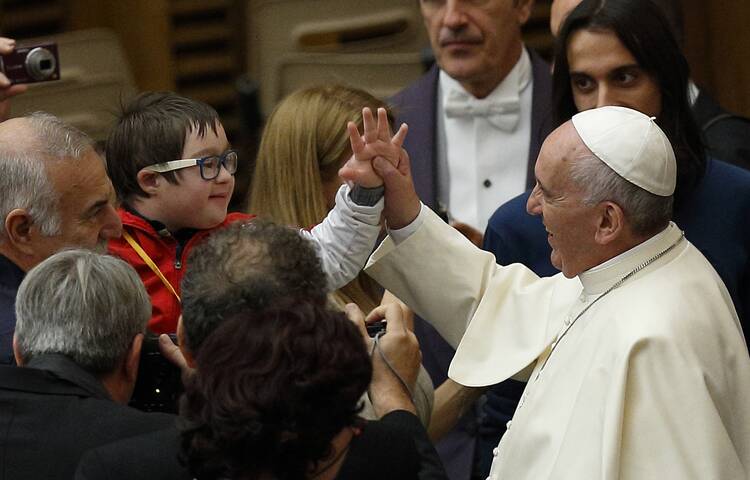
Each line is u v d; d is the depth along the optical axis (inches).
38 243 493.7
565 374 459.8
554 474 438.6
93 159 502.6
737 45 975.6
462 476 596.7
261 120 908.6
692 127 537.3
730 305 461.4
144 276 516.1
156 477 382.6
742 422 443.2
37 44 656.4
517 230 562.3
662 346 433.4
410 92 701.3
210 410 358.6
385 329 474.0
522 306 512.7
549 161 454.6
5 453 422.9
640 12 539.2
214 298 394.6
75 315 432.8
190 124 516.7
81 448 419.2
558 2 658.2
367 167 490.0
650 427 429.1
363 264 501.4
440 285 523.2
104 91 866.1
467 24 665.0
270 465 359.9
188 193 515.5
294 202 542.0
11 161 491.5
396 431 392.8
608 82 544.4
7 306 491.8
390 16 921.5
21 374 430.6
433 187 681.0
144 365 456.4
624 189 444.8
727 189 527.8
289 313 368.2
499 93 680.4
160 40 1102.4
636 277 454.0
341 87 566.3
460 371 504.1
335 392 359.9
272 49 920.9
